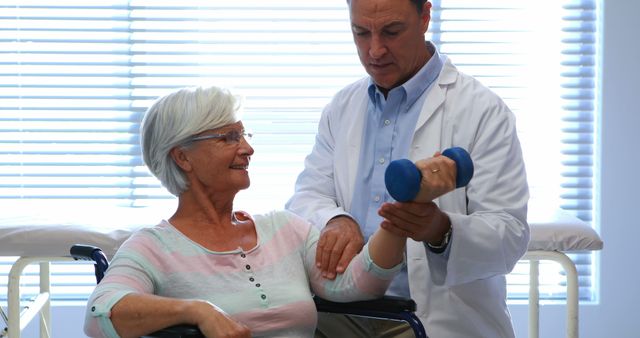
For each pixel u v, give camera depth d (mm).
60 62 3828
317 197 2514
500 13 3834
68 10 3834
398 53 2260
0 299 3941
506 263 2244
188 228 2178
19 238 2812
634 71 3816
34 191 3893
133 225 2920
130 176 3883
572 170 3904
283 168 3916
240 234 2217
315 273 2244
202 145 2123
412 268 2320
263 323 2113
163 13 3836
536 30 3842
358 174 2439
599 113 3854
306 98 3881
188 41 3832
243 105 2156
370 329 2281
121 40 3828
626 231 3887
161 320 1913
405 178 1906
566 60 3854
